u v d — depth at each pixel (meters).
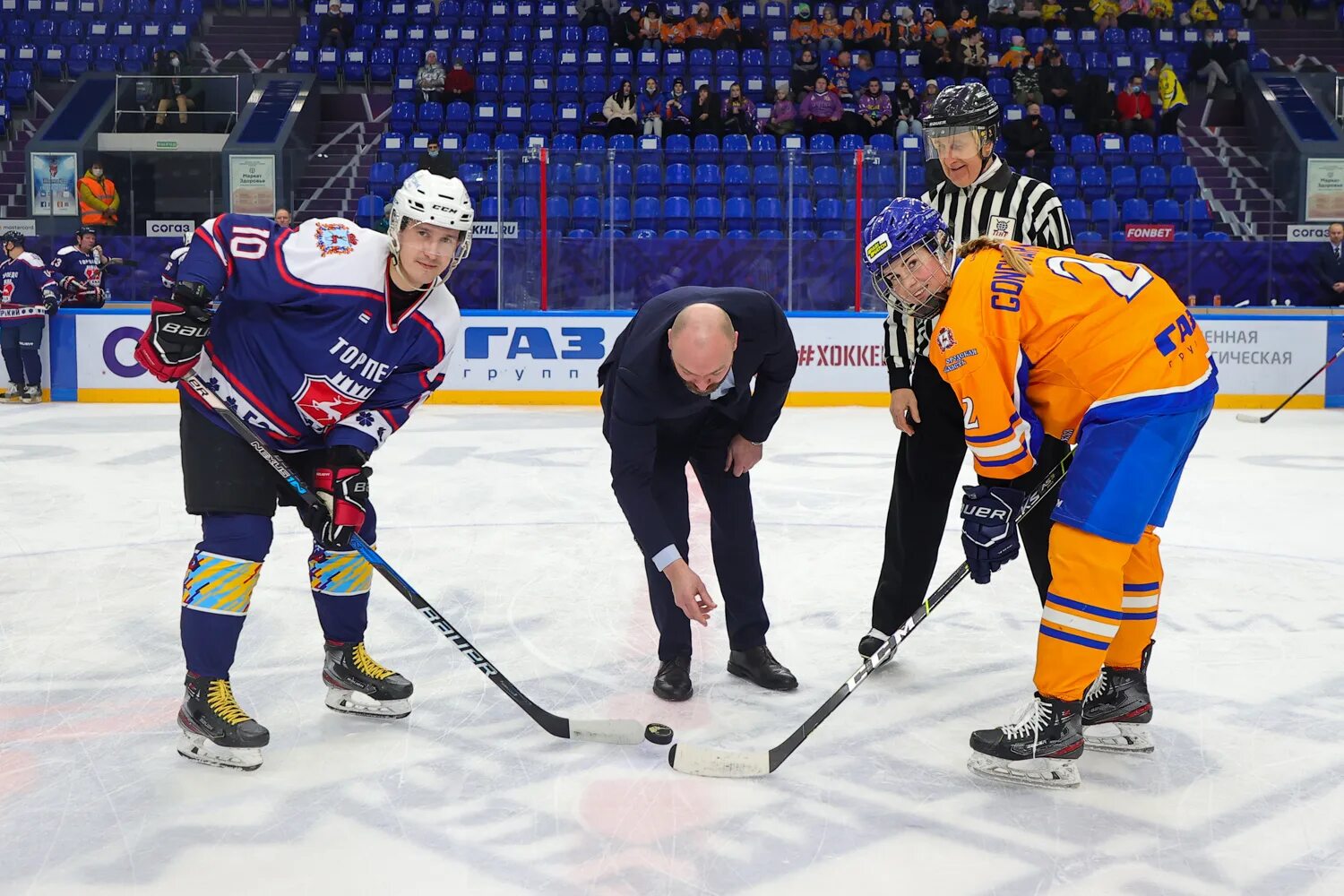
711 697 2.88
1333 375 9.95
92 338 9.91
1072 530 2.31
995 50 15.15
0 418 8.70
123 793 2.29
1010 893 1.91
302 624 3.41
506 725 2.66
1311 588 3.87
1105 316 2.26
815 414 9.16
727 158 9.70
